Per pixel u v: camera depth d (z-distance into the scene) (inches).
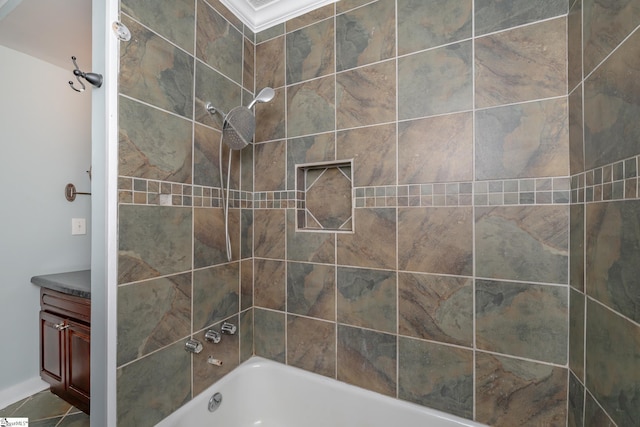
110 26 36.5
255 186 62.5
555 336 39.0
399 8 49.0
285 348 58.9
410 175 47.9
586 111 33.3
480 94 43.3
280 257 59.5
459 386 44.4
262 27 62.0
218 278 53.4
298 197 58.6
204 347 50.2
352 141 52.6
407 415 46.8
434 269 46.1
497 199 42.2
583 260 34.3
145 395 40.4
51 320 64.0
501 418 41.9
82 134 78.9
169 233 44.2
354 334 52.3
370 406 49.6
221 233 54.1
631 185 24.9
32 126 69.4
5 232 65.1
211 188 51.9
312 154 56.4
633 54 24.5
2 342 64.4
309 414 54.5
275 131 60.4
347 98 53.2
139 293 39.8
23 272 67.7
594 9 31.4
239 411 55.6
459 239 44.4
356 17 52.6
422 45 47.2
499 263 42.1
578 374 35.5
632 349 24.6
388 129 49.6
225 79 55.1
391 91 49.5
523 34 40.9
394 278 49.0
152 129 41.6
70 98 76.5
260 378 58.2
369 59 51.4
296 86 58.2
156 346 42.1
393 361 49.0
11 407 63.0
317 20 56.4
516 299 41.1
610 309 28.3
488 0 42.9
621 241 26.5
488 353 42.6
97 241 36.9
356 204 52.3
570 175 38.0
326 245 54.9
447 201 45.2
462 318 44.3
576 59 35.9
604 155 29.5
